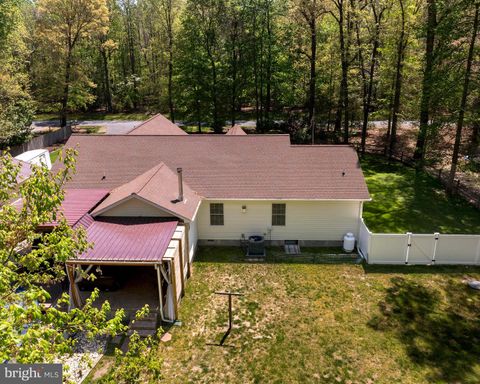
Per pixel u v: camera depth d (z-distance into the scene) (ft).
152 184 53.11
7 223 23.34
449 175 78.33
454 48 66.95
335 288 49.24
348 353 38.63
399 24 90.79
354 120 123.44
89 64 164.25
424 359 37.76
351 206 58.08
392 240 53.57
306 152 63.82
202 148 65.26
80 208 50.03
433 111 76.02
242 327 42.55
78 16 126.31
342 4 100.17
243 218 59.57
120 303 45.47
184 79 125.29
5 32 105.81
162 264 41.93
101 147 65.67
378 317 43.78
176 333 41.81
